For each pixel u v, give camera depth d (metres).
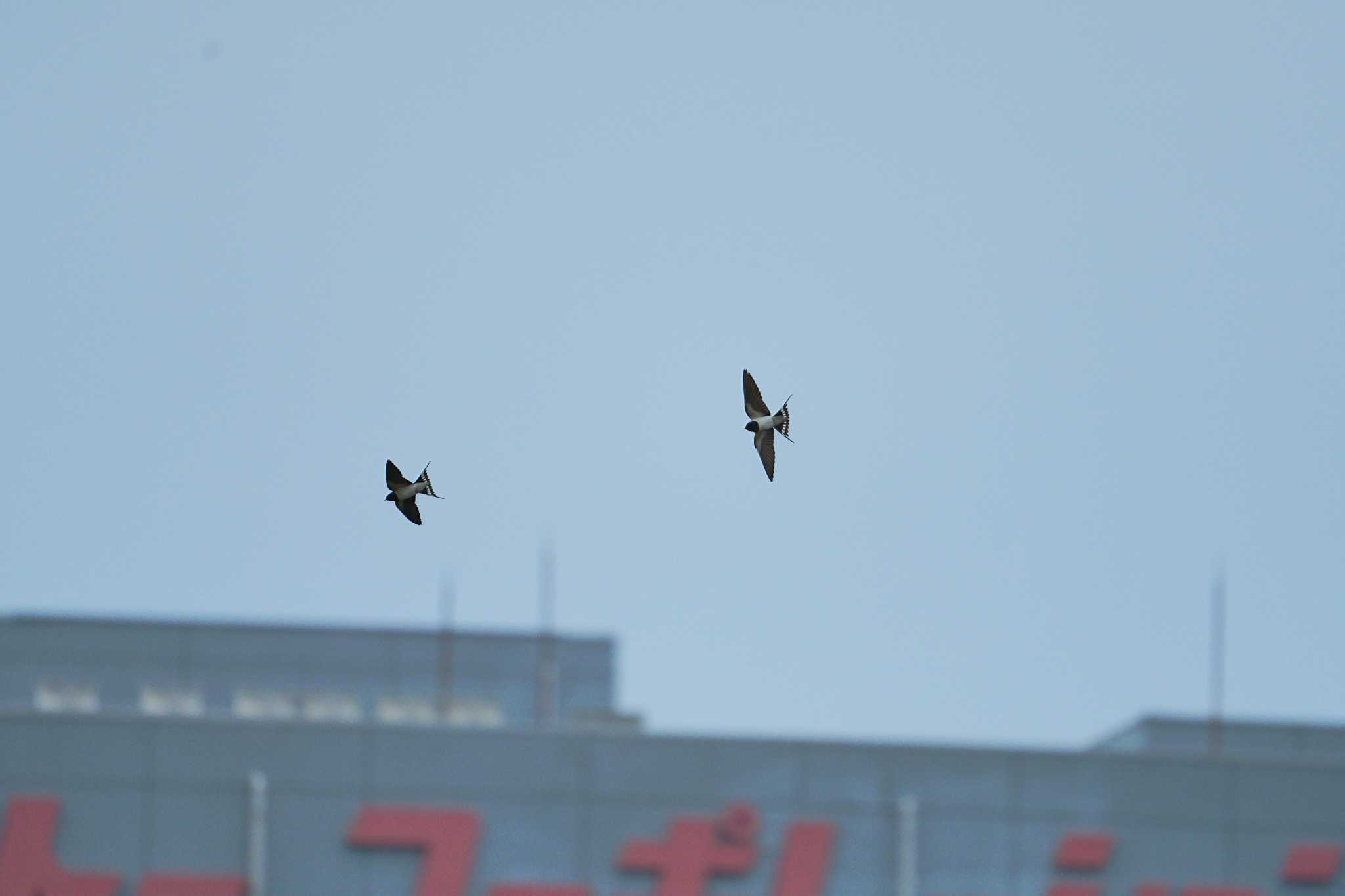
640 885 69.50
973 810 70.44
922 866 70.00
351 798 69.62
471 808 69.75
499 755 70.06
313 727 70.00
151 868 68.88
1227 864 71.00
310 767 69.69
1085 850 70.38
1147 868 70.69
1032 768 70.88
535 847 69.62
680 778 70.12
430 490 36.94
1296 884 71.00
